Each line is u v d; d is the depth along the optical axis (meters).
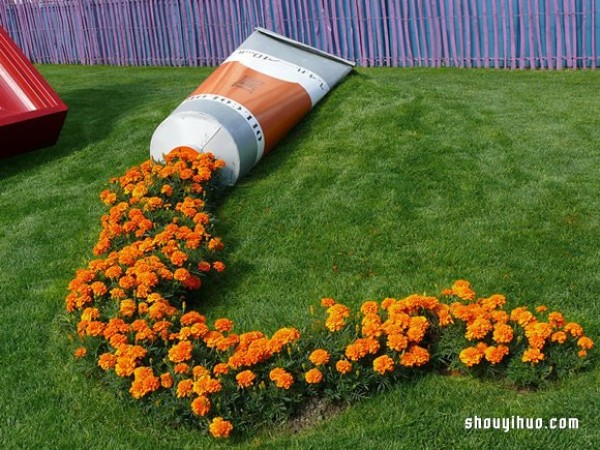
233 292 5.36
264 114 7.40
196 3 14.56
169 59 15.49
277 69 8.21
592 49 10.99
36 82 8.70
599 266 5.13
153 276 4.71
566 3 10.95
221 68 8.11
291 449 3.68
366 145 7.45
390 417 3.84
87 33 16.75
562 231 5.62
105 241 5.47
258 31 8.77
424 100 8.34
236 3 14.10
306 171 7.15
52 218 6.85
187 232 5.43
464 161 6.88
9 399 4.29
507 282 5.04
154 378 3.86
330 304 4.27
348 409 3.95
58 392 4.32
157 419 3.93
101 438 3.88
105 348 4.38
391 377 4.09
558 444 3.51
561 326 4.04
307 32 13.41
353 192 6.61
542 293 4.89
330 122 8.08
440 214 6.09
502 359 4.05
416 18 12.28
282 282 5.42
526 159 6.82
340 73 8.88
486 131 7.49
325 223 6.19
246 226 6.32
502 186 6.39
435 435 3.67
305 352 4.07
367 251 5.70
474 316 4.09
